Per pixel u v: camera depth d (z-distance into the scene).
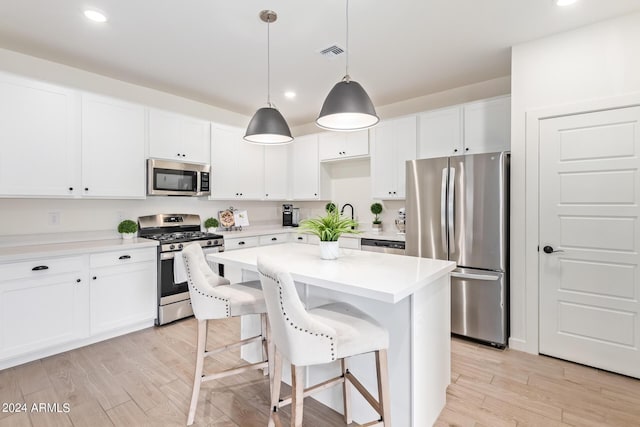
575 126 2.44
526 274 2.66
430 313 1.76
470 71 3.22
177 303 3.30
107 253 2.83
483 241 2.81
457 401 2.00
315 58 2.92
